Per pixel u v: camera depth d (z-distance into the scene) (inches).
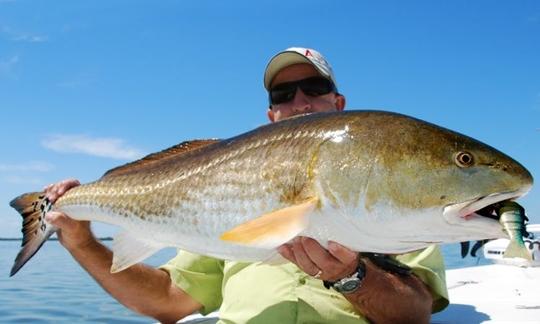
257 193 31.7
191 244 34.7
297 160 30.7
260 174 31.8
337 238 29.6
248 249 32.3
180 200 35.1
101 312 94.7
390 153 29.0
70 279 154.3
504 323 41.5
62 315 91.6
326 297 35.8
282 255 30.7
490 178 27.8
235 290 39.4
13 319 87.8
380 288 32.0
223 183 33.3
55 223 42.2
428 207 28.3
